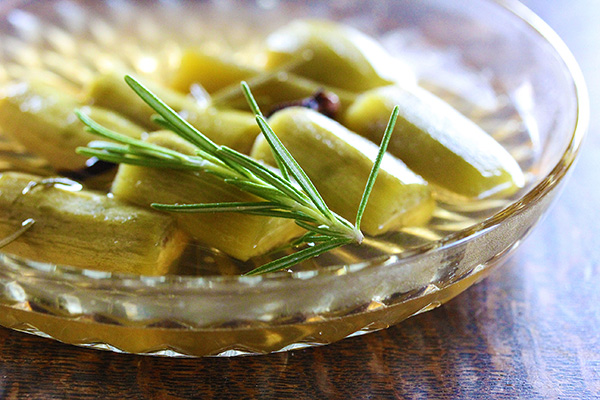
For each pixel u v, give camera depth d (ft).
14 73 0.98
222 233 0.71
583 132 0.75
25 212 0.72
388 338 0.74
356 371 0.71
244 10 1.09
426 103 0.83
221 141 0.81
